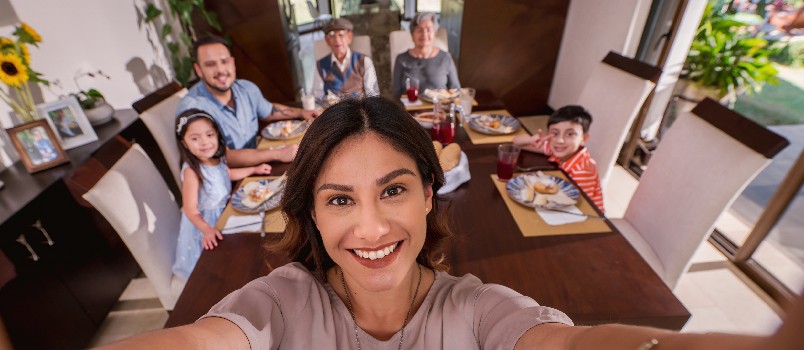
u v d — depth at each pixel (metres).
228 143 1.86
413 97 2.21
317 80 2.73
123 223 1.30
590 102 2.05
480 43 3.65
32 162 1.60
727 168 1.17
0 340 0.40
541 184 1.34
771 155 1.08
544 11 3.50
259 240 1.15
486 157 1.61
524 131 1.84
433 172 0.62
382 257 0.58
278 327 0.62
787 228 2.20
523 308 0.59
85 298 1.70
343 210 0.56
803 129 2.75
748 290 1.89
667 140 1.43
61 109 1.78
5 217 1.34
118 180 1.32
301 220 0.66
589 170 1.57
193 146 1.39
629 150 2.94
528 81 3.85
